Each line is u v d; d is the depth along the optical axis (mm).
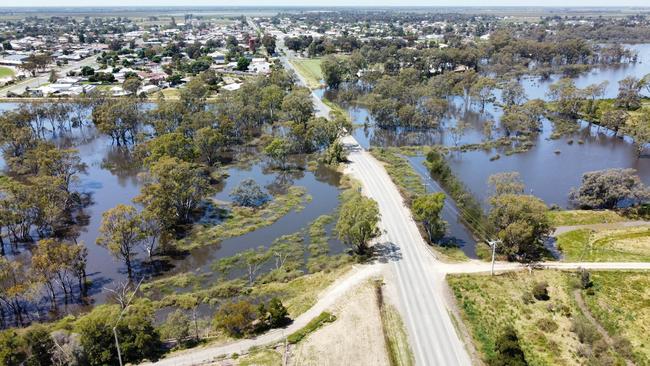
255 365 68688
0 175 147750
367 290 87188
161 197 106688
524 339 74500
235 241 110500
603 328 77688
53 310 84750
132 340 70750
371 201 103500
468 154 172750
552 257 99500
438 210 103750
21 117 173375
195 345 73812
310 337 74875
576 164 161000
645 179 146125
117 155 177000
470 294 85938
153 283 93125
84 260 92125
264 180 150250
